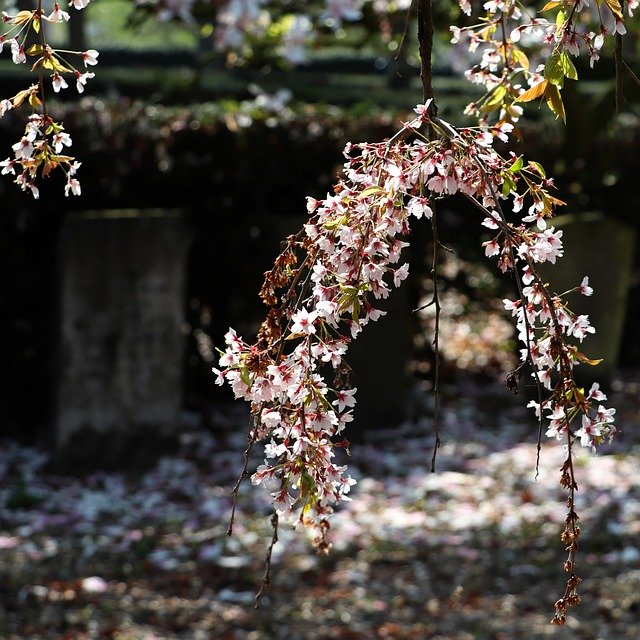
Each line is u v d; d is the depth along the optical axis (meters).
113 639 6.41
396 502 9.23
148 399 9.80
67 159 2.15
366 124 11.30
